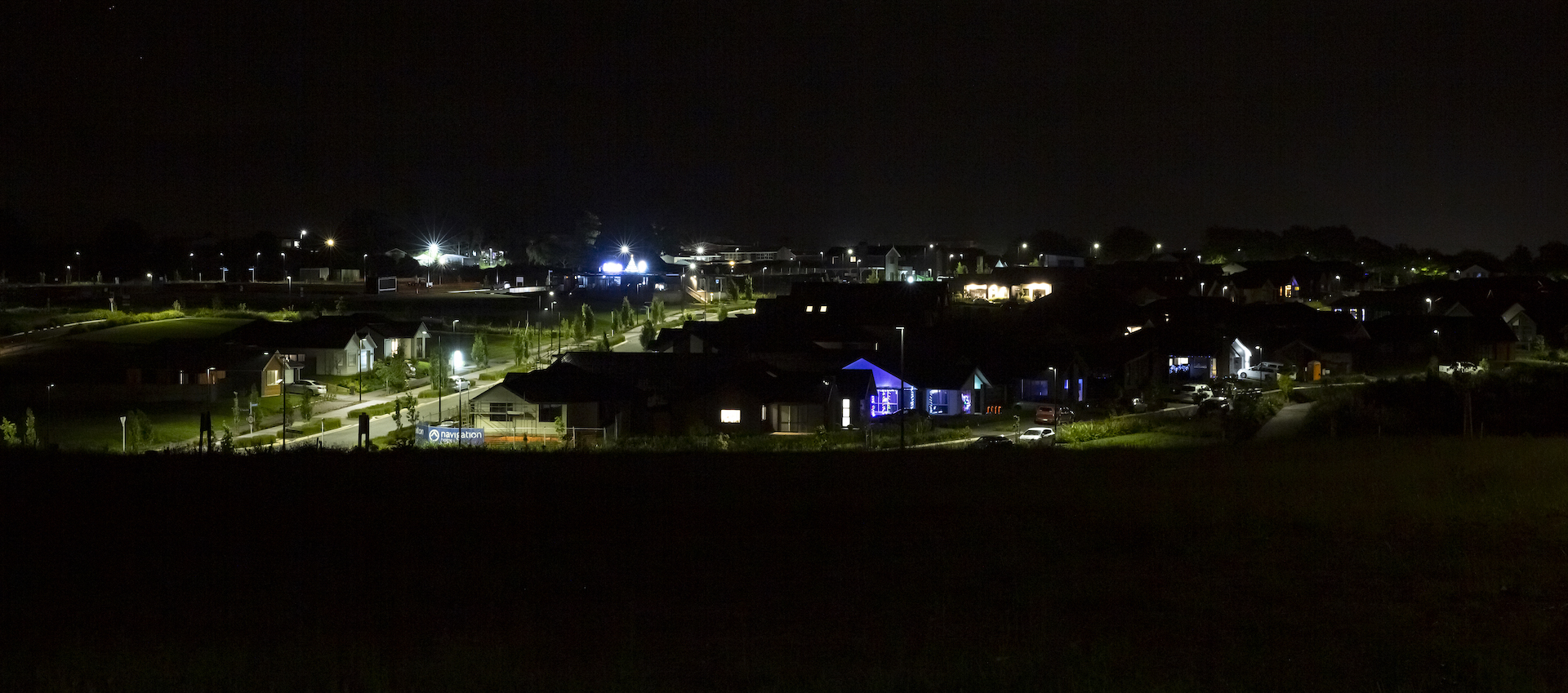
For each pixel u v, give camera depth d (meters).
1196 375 42.78
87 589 8.23
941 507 11.35
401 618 7.49
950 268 87.31
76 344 41.66
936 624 7.29
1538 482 12.52
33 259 84.06
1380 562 8.85
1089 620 7.40
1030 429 30.08
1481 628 7.16
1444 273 79.75
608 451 17.09
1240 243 90.62
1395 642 6.85
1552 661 6.46
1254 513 10.71
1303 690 6.04
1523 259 79.81
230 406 33.72
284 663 6.32
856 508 11.30
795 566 8.91
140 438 26.30
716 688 6.04
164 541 9.78
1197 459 15.87
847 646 6.85
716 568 8.86
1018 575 8.57
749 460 15.48
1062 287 60.06
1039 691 5.89
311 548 9.55
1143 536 9.86
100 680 6.12
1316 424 26.56
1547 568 8.62
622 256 97.31
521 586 8.34
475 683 5.99
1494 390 30.03
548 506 11.43
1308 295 69.56
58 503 11.44
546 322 57.56
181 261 86.38
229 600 7.95
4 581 8.41
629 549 9.50
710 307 65.62
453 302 65.00
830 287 52.75
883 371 35.16
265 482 12.80
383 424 31.55
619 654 6.63
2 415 30.97
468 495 12.06
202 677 6.04
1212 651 6.74
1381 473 13.65
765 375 32.34
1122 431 28.20
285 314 53.50
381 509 11.23
